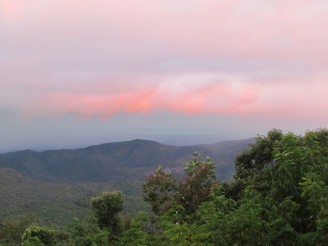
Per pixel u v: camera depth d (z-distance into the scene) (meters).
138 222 10.94
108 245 11.47
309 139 12.47
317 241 8.23
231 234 8.48
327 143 14.55
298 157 10.12
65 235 19.34
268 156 17.81
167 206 17.78
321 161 10.38
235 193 16.45
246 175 17.50
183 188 18.28
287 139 11.84
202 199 17.23
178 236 8.26
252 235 8.39
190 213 17.08
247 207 8.92
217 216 8.92
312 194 8.41
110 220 19.91
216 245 8.41
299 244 8.51
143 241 9.62
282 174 9.85
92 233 12.10
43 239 19.03
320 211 8.12
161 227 10.91
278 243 8.61
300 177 9.69
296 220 9.07
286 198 9.16
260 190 14.04
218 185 16.81
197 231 8.36
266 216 9.03
